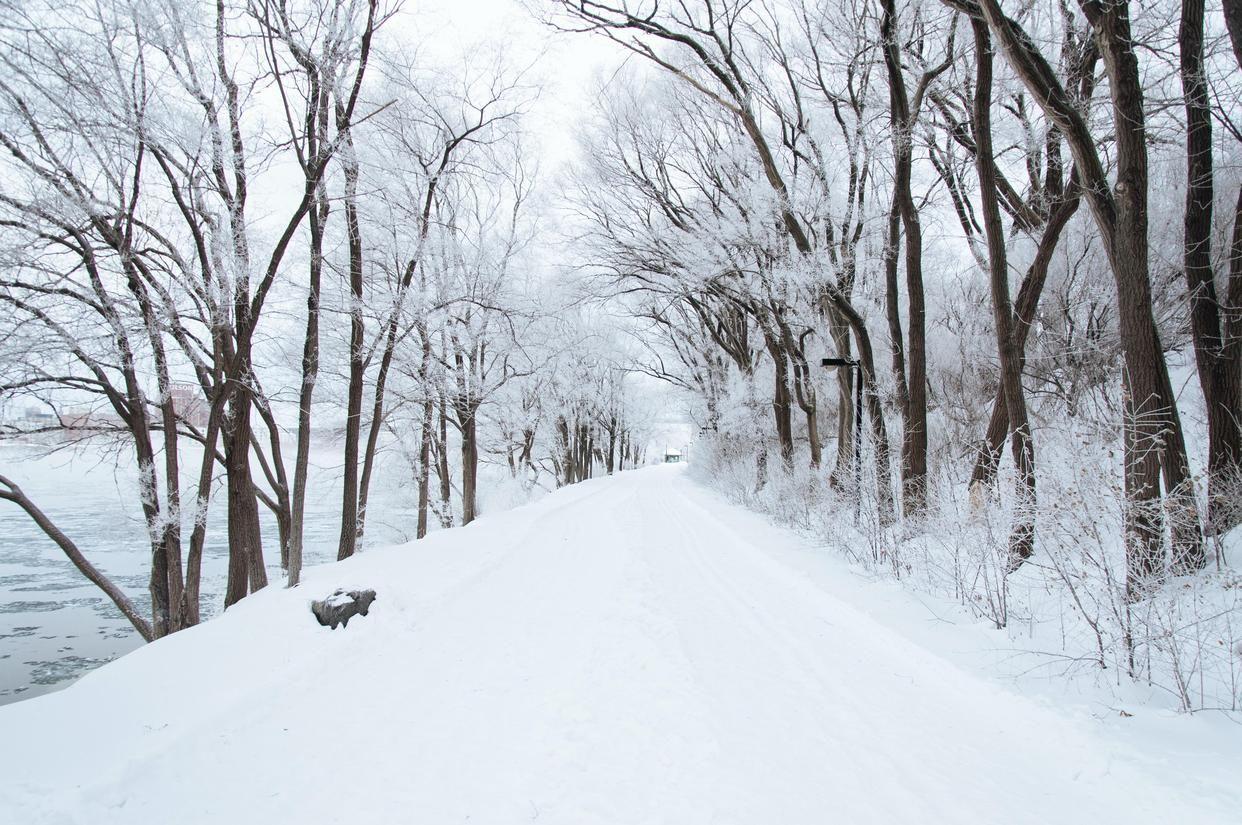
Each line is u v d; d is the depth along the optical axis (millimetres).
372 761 3938
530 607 7773
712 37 12688
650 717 4363
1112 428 6039
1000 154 11734
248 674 5418
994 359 12852
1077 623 5285
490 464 35219
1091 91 8922
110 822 3344
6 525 25531
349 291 14336
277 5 9758
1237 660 4164
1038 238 11078
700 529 14438
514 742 4102
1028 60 6277
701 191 18750
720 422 24703
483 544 12523
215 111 9438
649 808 3238
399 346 17781
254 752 4105
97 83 8898
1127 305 6020
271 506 14945
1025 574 6703
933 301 17109
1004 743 3787
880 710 4320
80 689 5113
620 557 11195
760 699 4590
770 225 14625
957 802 3164
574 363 32250
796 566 8633
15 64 8422
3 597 17141
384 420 19828
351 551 12664
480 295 18547
